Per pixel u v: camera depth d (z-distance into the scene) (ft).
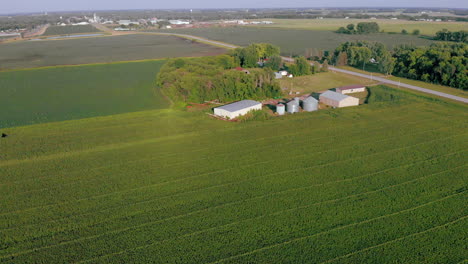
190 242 114.93
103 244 114.62
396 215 127.13
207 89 281.74
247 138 201.46
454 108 246.27
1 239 117.19
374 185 147.54
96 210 132.46
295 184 149.48
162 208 133.28
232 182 151.84
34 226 123.65
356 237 116.37
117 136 206.08
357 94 302.66
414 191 142.20
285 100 285.23
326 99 271.08
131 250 111.75
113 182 152.66
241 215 128.47
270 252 110.32
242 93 286.05
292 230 120.16
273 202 136.36
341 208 131.85
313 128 215.72
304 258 107.76
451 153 175.83
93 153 182.39
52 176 157.99
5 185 150.30
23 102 285.02
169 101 285.84
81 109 265.13
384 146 186.29
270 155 177.99
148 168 165.37
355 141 193.88
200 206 134.41
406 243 113.50
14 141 198.80
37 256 109.60
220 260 107.14
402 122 222.07
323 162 169.27
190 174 159.43
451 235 116.57
